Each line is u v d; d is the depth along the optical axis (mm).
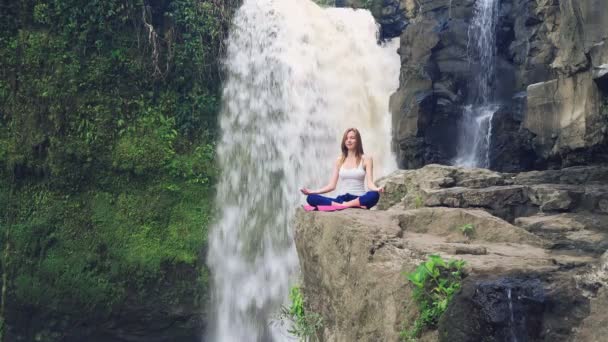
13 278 15703
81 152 16797
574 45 11023
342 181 8172
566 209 8852
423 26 17750
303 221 7895
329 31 21297
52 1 17156
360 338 6121
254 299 17672
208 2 19422
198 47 18891
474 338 4836
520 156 14438
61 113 16812
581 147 10969
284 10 20766
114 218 16844
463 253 6480
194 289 17109
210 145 18469
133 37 18094
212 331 17359
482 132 15594
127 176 17312
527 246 7230
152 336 17094
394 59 21609
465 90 17031
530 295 4895
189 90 18734
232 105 19109
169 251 16969
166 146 17844
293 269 18047
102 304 16250
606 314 4609
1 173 16078
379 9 23234
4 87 16406
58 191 16531
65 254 16172
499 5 16359
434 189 10078
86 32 17406
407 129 16750
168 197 17562
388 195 11383
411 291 5699
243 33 19812
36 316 15992
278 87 19719
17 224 15938
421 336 5414
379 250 6348
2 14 16641
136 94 17906
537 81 14438
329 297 6977
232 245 17875
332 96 20062
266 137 19188
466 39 17141
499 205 9359
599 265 4957
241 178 18562
